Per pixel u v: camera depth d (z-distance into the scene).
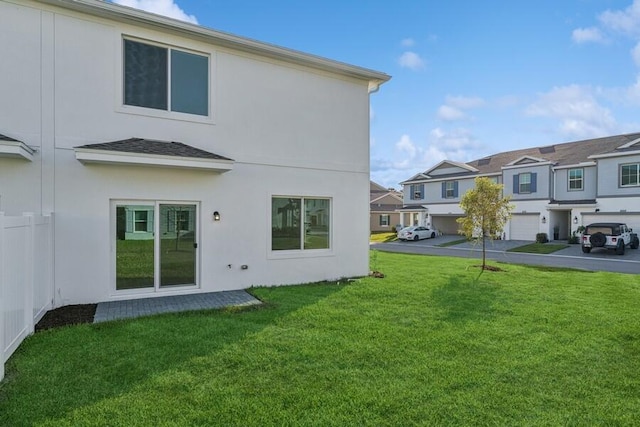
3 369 3.87
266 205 9.26
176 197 8.11
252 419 3.15
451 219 36.72
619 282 10.64
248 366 4.23
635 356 4.75
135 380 3.84
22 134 6.71
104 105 7.40
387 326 5.80
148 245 7.89
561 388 3.85
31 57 6.80
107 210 7.41
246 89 8.99
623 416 3.31
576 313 6.78
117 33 7.52
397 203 47.59
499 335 5.46
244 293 8.36
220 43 8.53
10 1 6.66
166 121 8.02
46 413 3.18
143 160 7.15
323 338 5.20
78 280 7.16
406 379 3.97
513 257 20.27
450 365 4.36
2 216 3.92
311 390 3.69
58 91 7.00
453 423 3.17
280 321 6.02
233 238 8.80
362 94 10.88
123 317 6.26
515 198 29.67
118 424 3.04
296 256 9.70
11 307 4.40
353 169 10.70
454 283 9.63
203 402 3.42
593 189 26.14
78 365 4.18
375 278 10.41
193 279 8.41
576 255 21.00
